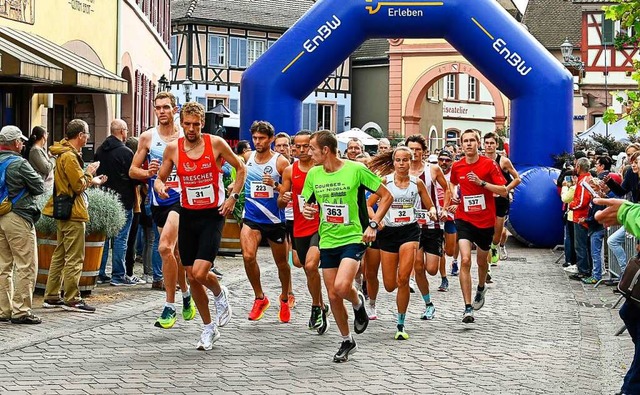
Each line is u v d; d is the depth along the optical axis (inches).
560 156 978.1
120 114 1205.7
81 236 513.0
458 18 957.2
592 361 426.3
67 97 1057.5
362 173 403.2
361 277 571.5
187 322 491.5
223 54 2509.8
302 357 414.0
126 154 604.7
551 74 970.1
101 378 363.9
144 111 1402.6
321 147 403.5
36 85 776.9
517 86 976.9
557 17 2775.6
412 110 2527.1
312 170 409.7
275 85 959.0
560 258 876.6
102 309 522.0
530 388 366.9
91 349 417.7
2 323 473.1
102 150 607.8
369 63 2696.9
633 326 321.1
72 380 359.3
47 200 538.0
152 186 478.0
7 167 465.7
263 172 491.8
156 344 433.1
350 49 972.6
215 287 426.3
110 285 612.1
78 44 940.0
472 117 3031.5
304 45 957.2
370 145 1948.8
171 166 423.2
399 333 463.2
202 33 2472.9
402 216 465.7
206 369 384.5
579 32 2738.7
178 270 480.7
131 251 623.8
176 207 462.3
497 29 960.9
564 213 832.3
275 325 492.4
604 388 372.8
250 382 363.9
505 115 2495.1
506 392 359.3
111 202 560.4
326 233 406.6
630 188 650.2
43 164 554.9
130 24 1208.2
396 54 2529.5
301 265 496.1
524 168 992.9
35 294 558.9
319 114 2672.2
